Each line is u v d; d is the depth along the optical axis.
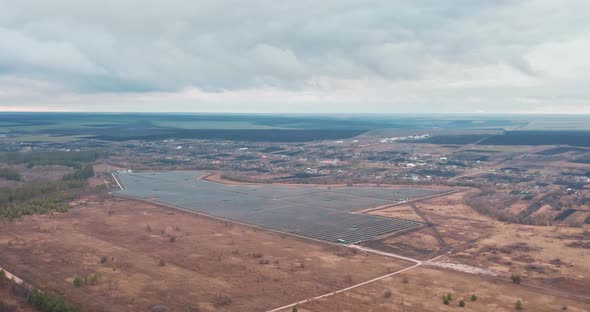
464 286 137.88
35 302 117.06
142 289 131.88
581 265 157.62
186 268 150.38
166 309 118.00
